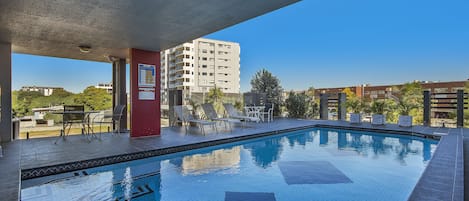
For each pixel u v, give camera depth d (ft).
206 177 12.91
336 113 39.55
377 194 10.63
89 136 21.72
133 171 13.84
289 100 42.93
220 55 177.06
